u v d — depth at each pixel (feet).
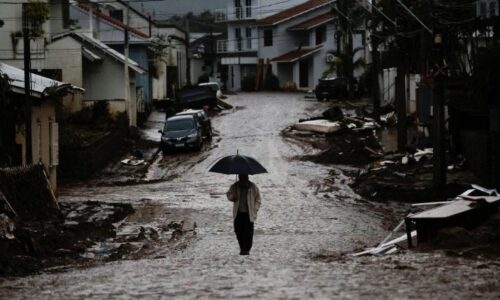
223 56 413.80
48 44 208.23
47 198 98.53
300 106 281.13
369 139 189.88
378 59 214.07
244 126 232.32
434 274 50.65
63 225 90.27
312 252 75.20
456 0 136.36
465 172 134.41
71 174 158.71
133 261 69.56
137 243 86.33
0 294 48.47
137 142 204.44
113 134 184.03
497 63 117.80
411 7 157.07
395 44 171.83
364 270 53.52
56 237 79.41
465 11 136.36
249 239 70.90
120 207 115.03
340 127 207.00
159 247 83.66
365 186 131.95
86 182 154.20
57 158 133.08
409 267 54.24
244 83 387.75
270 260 64.13
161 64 309.63
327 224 100.27
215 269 56.34
